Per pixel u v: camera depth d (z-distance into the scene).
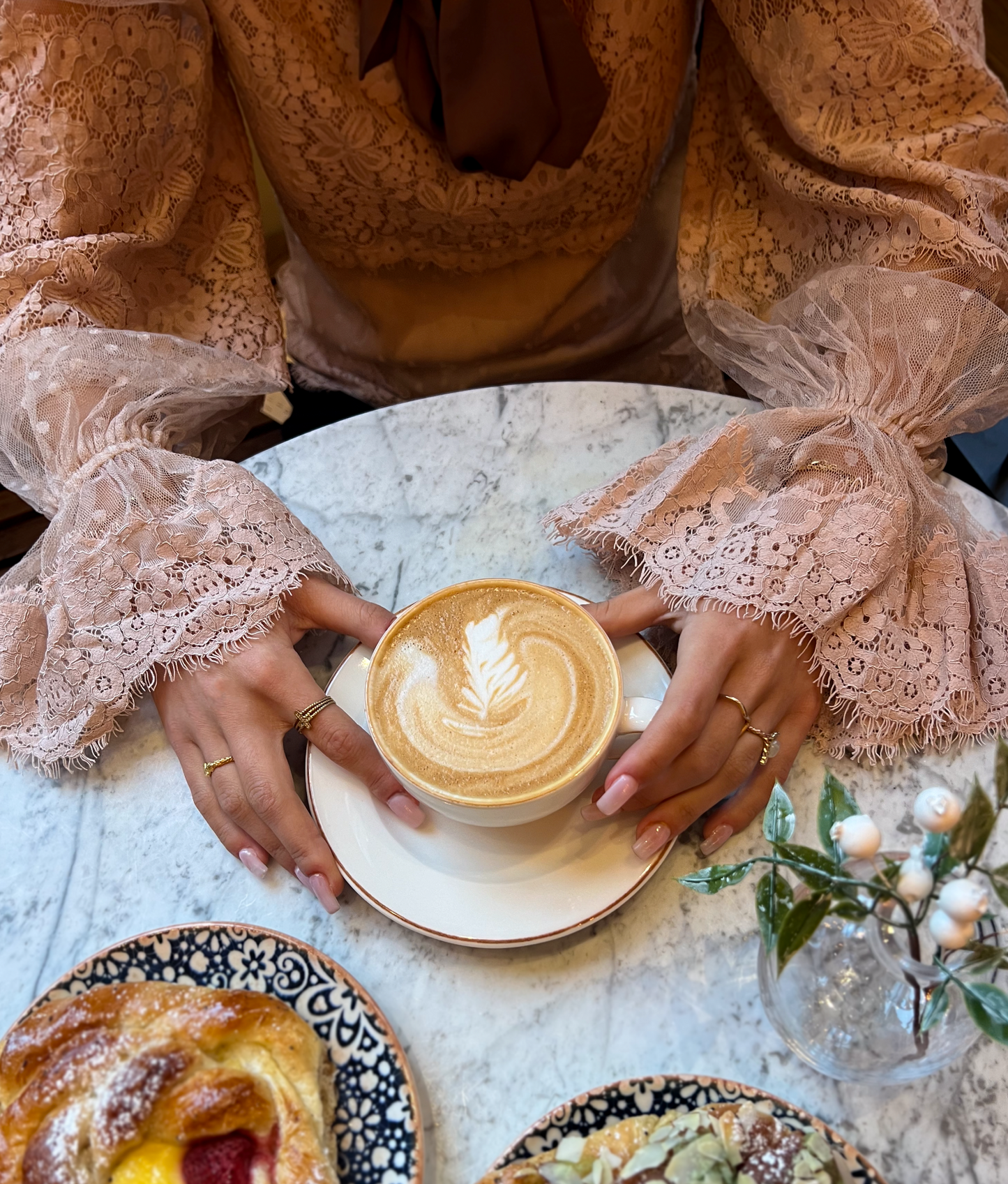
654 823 0.60
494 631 0.63
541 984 0.57
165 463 0.78
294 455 0.87
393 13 0.85
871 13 0.77
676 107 1.09
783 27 0.81
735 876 0.45
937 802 0.37
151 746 0.71
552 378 1.30
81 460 0.79
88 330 0.82
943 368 0.75
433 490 0.83
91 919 0.62
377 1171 0.49
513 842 0.60
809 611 0.65
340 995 0.54
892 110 0.81
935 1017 0.41
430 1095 0.53
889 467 0.72
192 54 0.91
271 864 0.64
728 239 0.95
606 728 0.58
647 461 0.78
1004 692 0.65
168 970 0.56
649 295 1.25
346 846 0.60
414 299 1.20
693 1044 0.54
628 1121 0.47
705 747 0.61
